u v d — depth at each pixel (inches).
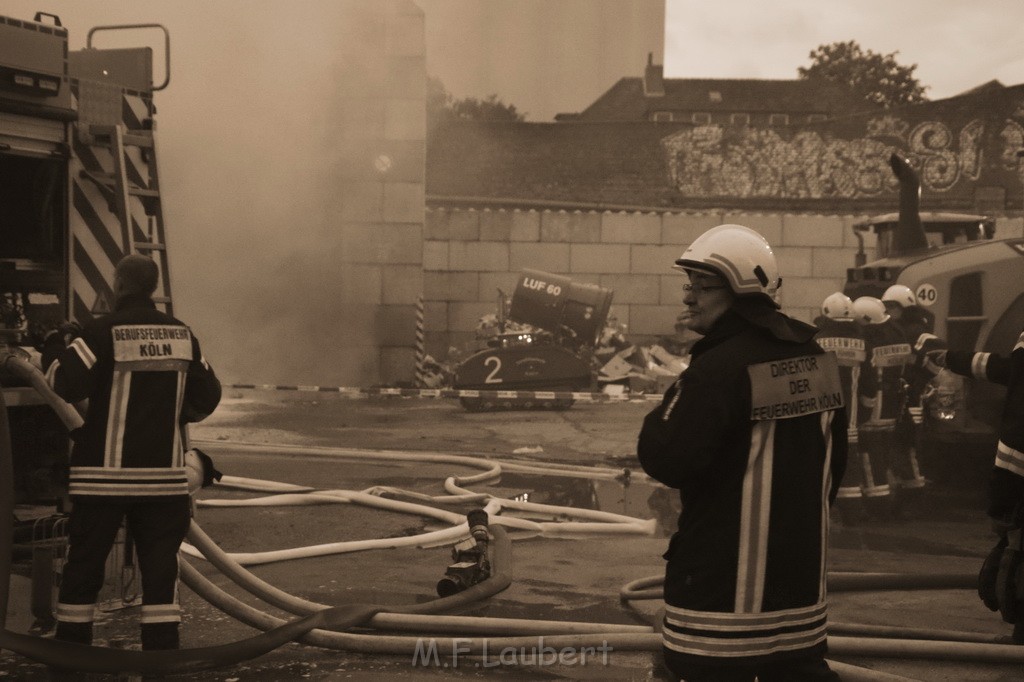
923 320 329.4
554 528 278.1
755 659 100.0
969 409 339.3
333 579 222.5
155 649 157.8
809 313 834.8
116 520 157.2
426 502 317.1
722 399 100.0
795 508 102.1
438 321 832.3
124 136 212.2
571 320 681.0
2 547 154.0
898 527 294.7
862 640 167.5
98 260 213.0
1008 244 359.9
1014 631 170.1
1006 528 166.4
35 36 194.4
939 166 1053.8
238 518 288.5
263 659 168.1
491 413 624.4
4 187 209.3
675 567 104.2
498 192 1161.4
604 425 560.4
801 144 1108.5
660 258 836.0
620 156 1146.7
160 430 159.0
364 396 731.4
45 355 177.5
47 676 156.9
